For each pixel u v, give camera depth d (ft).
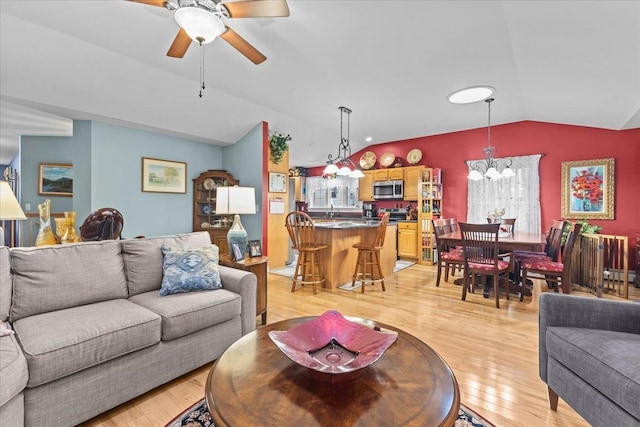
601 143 15.53
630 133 14.93
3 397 4.00
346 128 18.90
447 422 3.12
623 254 13.42
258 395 3.51
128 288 7.29
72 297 6.31
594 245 12.77
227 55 10.34
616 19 6.79
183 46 7.52
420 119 17.21
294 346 4.32
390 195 21.62
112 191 14.39
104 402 5.30
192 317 6.45
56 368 4.70
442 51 9.71
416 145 21.50
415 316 10.17
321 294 12.74
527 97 13.32
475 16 7.86
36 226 17.47
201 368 7.06
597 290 12.39
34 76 10.36
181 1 6.06
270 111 15.66
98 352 5.15
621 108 12.27
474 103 14.64
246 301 7.74
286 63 10.73
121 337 5.41
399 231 20.86
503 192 18.07
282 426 3.03
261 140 16.35
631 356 4.22
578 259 13.75
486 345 8.08
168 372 6.19
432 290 13.35
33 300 5.89
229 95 13.64
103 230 8.30
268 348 4.67
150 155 15.72
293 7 7.75
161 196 16.15
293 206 24.84
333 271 13.71
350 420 3.11
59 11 8.15
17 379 4.21
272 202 17.46
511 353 7.66
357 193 25.64
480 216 18.75
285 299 12.04
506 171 14.85
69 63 10.20
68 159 19.17
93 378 5.18
